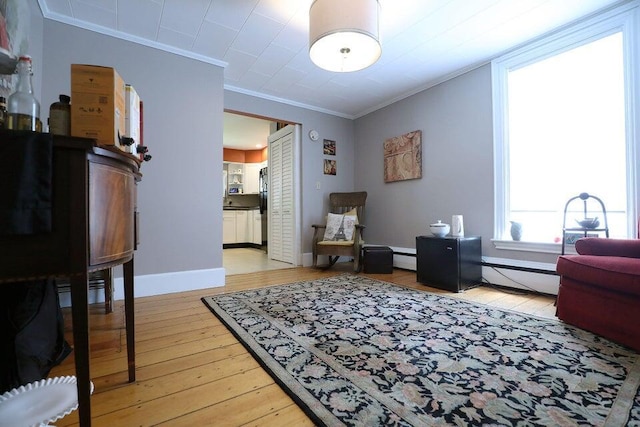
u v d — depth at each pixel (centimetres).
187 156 272
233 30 240
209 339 158
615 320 146
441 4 211
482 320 181
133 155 96
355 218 377
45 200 67
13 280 65
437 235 280
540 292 246
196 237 275
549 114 253
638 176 203
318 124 417
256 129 554
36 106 82
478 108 295
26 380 98
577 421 89
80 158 72
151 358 136
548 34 246
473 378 115
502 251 274
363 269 349
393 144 384
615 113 218
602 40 223
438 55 279
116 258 86
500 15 223
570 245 232
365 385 111
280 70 309
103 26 233
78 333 73
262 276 329
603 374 117
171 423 92
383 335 158
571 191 240
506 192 276
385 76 322
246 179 738
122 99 93
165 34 245
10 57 101
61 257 70
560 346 143
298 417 95
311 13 192
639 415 91
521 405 97
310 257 409
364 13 182
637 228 184
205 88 283
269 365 126
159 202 259
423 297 236
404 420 90
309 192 408
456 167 314
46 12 213
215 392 109
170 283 260
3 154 63
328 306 211
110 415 95
